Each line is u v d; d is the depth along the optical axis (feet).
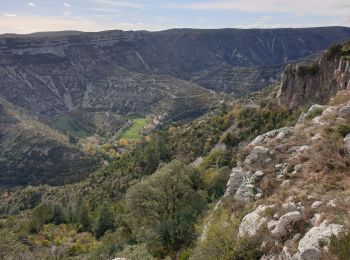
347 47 230.48
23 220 284.41
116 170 357.61
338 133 66.80
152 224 126.52
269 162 70.13
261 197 61.77
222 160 213.25
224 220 60.85
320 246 40.63
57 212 288.10
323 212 46.37
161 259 101.65
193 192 132.36
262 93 418.72
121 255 108.06
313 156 63.10
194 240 97.40
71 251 164.14
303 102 244.42
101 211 225.97
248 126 264.31
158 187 133.18
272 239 47.50
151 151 317.83
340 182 53.88
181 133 341.62
